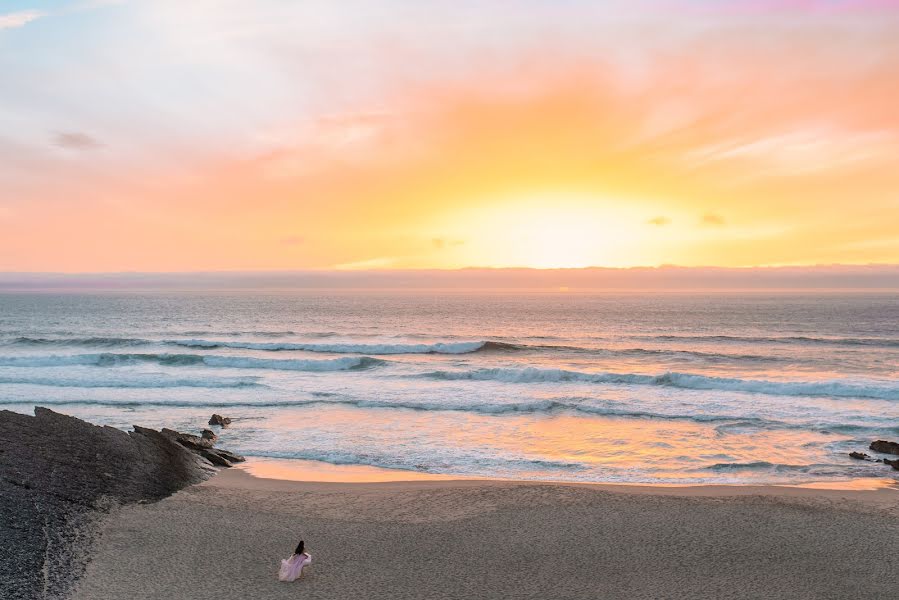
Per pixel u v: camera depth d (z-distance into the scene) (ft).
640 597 35.81
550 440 76.54
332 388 111.45
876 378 116.26
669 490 57.31
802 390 105.50
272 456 70.13
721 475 62.85
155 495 54.65
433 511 51.16
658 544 43.93
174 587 36.58
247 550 42.70
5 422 64.03
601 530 46.60
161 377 119.75
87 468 56.90
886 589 37.06
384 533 46.19
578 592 36.42
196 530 46.52
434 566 40.14
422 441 76.02
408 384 115.65
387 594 35.94
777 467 64.95
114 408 94.79
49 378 117.80
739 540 44.68
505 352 171.12
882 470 64.03
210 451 69.21
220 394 105.19
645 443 74.95
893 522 48.34
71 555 40.65
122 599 34.83
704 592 36.52
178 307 499.10
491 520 48.80
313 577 38.32
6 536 41.73
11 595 34.37
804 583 37.81
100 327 279.08
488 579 38.14
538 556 41.81
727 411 91.50
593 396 103.19
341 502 53.72
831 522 48.29
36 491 50.03
